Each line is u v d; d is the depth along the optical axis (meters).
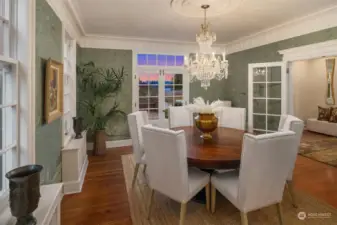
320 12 3.39
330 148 4.71
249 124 5.05
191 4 3.06
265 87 4.73
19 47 1.60
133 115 2.81
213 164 1.92
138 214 2.26
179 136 1.79
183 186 1.87
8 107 1.55
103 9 3.28
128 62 5.17
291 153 1.77
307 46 3.74
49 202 1.44
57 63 2.43
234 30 4.43
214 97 6.03
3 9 1.53
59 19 2.67
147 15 3.54
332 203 2.44
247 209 1.73
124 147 5.07
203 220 2.14
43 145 2.05
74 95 3.74
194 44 5.57
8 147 1.50
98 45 4.92
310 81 7.16
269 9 3.30
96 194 2.72
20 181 1.09
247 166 1.65
